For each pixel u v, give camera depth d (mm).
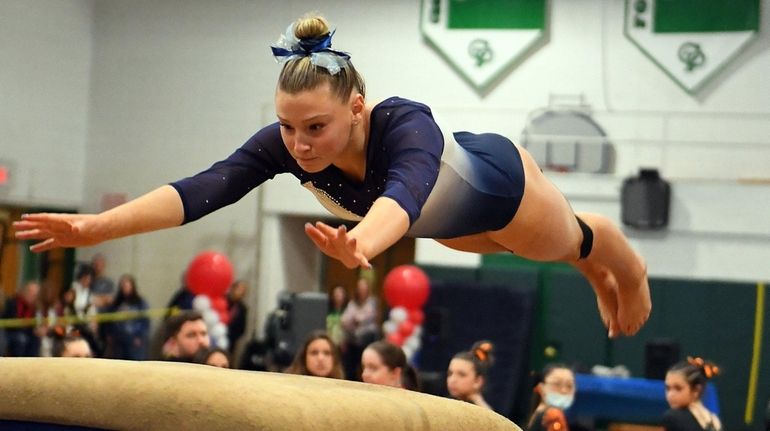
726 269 11852
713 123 13461
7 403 1770
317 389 1767
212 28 15758
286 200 14625
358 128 2510
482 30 14438
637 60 13883
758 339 11312
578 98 14055
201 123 15758
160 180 15906
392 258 15633
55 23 15547
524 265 12273
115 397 1697
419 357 11695
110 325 13180
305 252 15367
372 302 12969
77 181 16094
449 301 11969
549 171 12602
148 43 16031
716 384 11344
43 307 12812
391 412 1778
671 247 11992
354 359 11750
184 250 15617
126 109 16078
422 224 2695
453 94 14547
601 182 12211
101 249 16047
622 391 8719
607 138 12773
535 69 14258
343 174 2652
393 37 14812
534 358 11883
